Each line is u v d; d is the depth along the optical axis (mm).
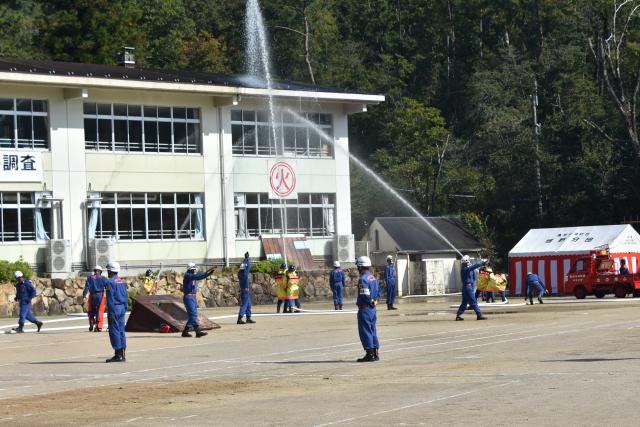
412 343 26453
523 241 58062
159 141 55594
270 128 59594
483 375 18484
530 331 28750
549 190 77250
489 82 92625
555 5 98500
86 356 26312
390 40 104250
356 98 61125
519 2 99500
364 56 100625
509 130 81438
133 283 51719
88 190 52875
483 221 79750
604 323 30469
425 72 101062
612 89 73875
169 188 55656
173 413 15727
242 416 15047
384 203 82562
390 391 16969
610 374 17656
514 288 57688
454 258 67500
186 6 99375
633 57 81125
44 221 51750
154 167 55156
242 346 27781
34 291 36469
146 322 34094
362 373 19984
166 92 55156
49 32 84500
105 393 18531
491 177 81438
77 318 44031
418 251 65250
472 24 103250
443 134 83250
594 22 80750
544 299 51281
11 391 19406
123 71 57500
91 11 84875
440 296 62188
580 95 85438
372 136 92938
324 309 47031
